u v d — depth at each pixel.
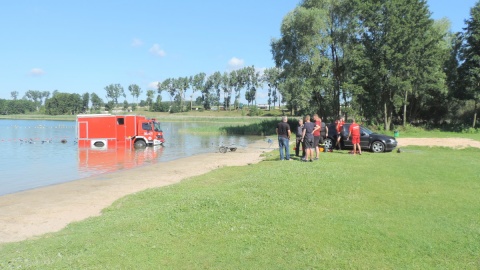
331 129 23.88
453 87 49.84
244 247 6.38
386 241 6.56
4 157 28.72
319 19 44.94
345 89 44.00
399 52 42.03
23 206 12.09
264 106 186.38
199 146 38.09
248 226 7.39
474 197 9.79
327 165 14.35
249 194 9.75
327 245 6.39
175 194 11.73
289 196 9.60
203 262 5.80
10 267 5.82
